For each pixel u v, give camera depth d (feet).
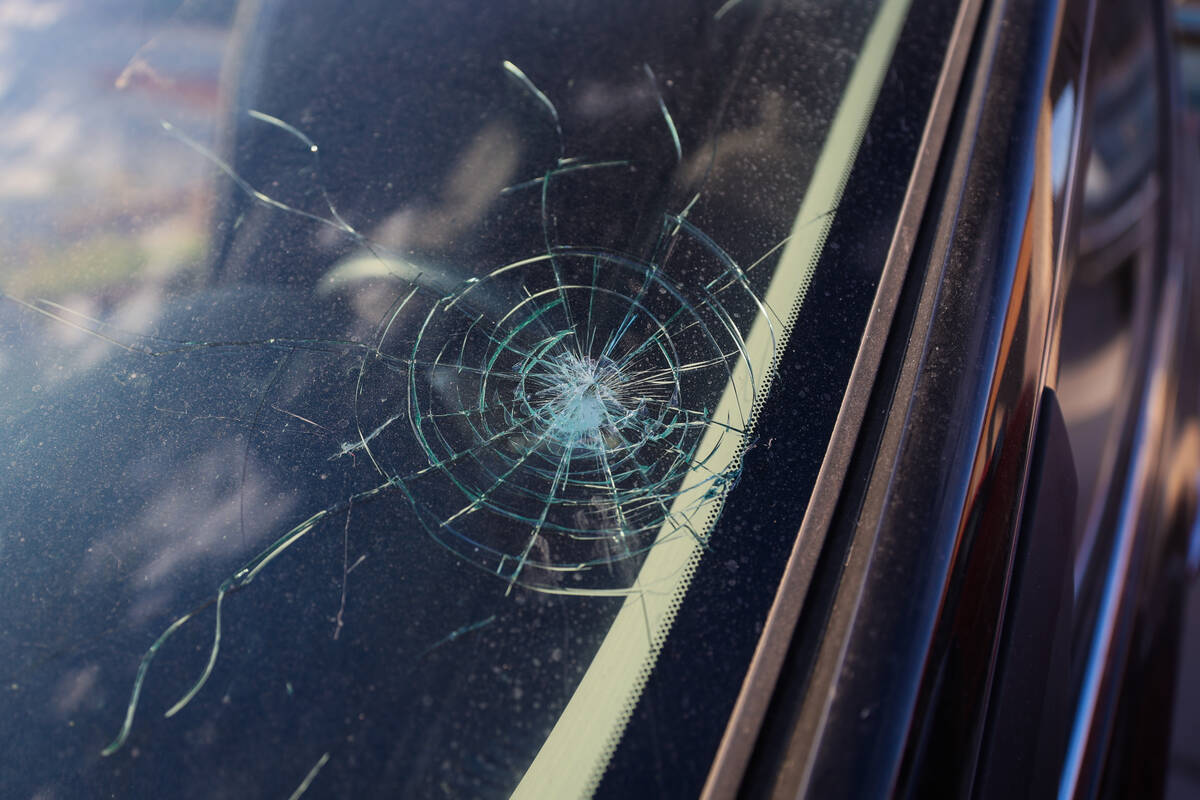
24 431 0.99
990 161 1.07
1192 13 2.98
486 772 0.81
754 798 0.77
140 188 1.15
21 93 1.26
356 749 0.82
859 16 1.23
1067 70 1.21
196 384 1.00
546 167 1.11
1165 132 2.23
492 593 0.88
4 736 0.85
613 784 0.80
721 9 1.24
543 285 1.03
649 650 0.85
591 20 1.24
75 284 1.09
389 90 1.19
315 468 0.94
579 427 0.96
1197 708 2.14
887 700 0.79
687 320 1.01
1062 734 1.02
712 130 1.13
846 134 1.13
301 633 0.86
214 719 0.84
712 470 0.93
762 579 0.87
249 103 1.20
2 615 0.89
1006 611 0.92
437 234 1.07
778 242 1.05
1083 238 1.92
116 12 1.31
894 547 0.85
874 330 1.00
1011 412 0.95
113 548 0.92
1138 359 1.88
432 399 0.98
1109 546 1.56
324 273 1.06
